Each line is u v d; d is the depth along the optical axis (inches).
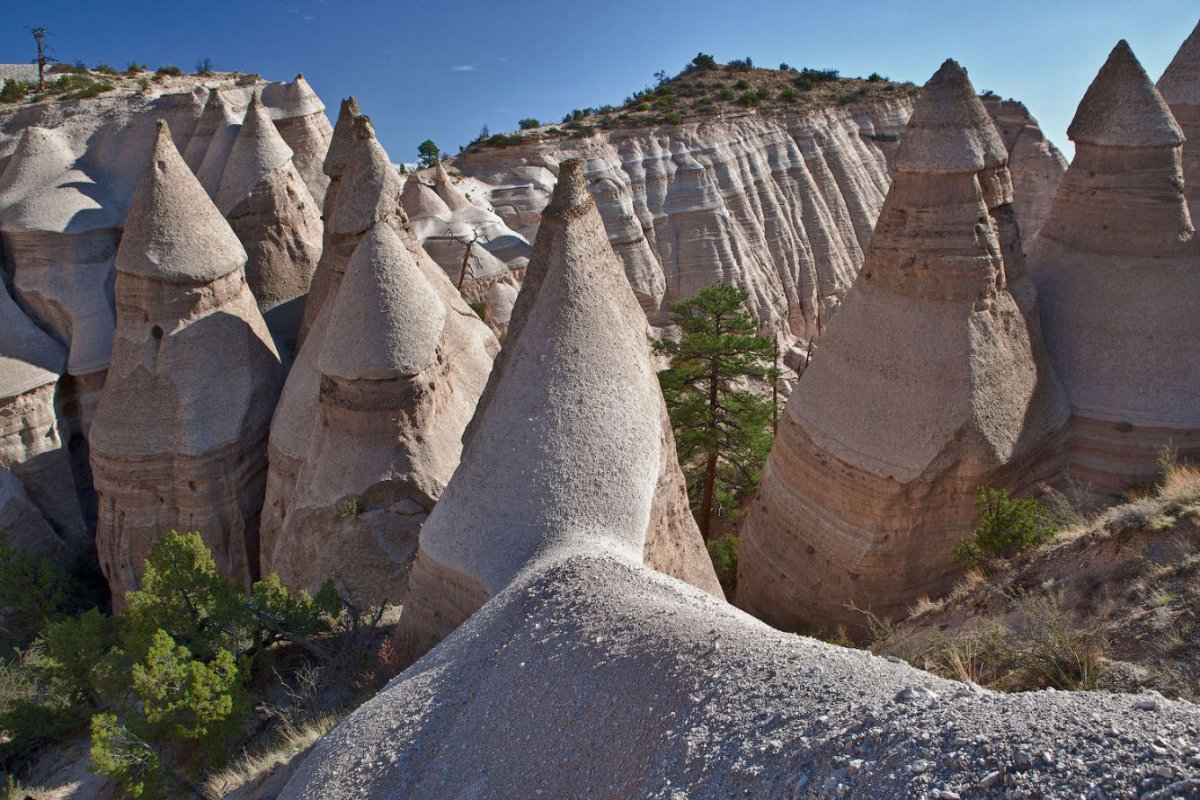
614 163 2128.4
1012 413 665.0
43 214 1151.0
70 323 1139.9
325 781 349.7
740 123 2357.3
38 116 1289.4
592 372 531.2
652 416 546.9
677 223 2154.3
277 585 623.8
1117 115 719.1
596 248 563.2
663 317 2037.4
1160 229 711.7
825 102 2628.0
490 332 970.7
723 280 2110.0
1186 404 682.2
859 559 673.6
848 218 2490.2
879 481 661.9
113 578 932.0
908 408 663.8
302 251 1197.1
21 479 1078.4
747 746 257.4
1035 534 523.5
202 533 904.3
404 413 728.3
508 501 495.2
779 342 2135.8
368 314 714.2
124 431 898.7
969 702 239.5
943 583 674.2
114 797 569.3
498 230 1583.4
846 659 282.7
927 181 667.4
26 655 870.4
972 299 660.7
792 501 735.1
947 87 662.5
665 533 532.7
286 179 1188.5
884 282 694.5
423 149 2316.7
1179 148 718.5
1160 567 393.4
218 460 903.1
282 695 576.7
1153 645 343.3
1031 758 207.9
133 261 892.6
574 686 321.7
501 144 2160.4
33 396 1085.8
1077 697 232.1
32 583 946.1
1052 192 2501.2
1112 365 708.0
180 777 505.7
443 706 358.3
